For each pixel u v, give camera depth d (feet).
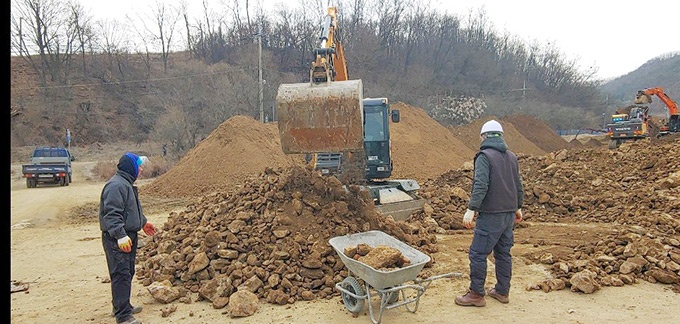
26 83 162.40
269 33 181.88
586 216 32.91
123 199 16.22
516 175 17.13
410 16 202.69
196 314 17.24
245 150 64.54
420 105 154.61
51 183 73.67
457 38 210.38
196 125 115.65
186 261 20.53
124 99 165.78
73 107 155.94
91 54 179.11
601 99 234.38
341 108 22.84
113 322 16.83
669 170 37.45
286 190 23.17
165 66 181.37
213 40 187.21
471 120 147.64
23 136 138.31
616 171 42.24
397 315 16.40
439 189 39.06
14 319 17.24
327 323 15.94
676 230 25.03
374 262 15.46
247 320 16.46
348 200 23.34
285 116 23.44
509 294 18.39
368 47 178.09
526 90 207.10
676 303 17.11
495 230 16.66
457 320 15.87
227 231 21.21
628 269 19.89
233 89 127.34
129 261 16.49
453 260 23.45
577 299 17.72
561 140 139.74
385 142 34.47
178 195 57.11
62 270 24.49
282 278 18.86
